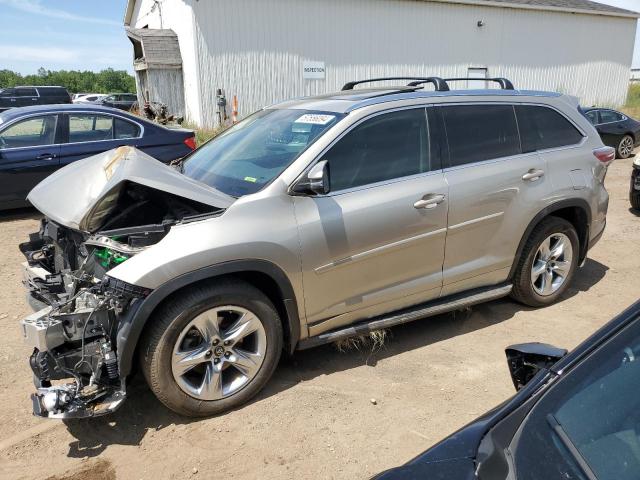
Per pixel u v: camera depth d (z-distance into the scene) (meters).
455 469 1.66
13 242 7.00
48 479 2.90
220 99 17.06
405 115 3.95
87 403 3.04
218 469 2.97
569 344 4.27
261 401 3.53
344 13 18.30
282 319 3.61
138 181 3.24
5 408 3.49
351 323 3.84
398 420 3.36
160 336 3.10
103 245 3.18
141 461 3.03
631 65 25.41
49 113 8.16
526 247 4.55
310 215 3.47
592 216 4.87
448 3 19.94
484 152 4.24
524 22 21.78
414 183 3.85
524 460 1.57
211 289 3.21
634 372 1.67
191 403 3.27
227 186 3.70
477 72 21.36
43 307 3.53
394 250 3.78
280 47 17.64
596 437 1.56
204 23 16.48
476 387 3.70
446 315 4.77
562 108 4.77
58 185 3.74
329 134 3.64
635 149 15.64
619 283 5.54
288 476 2.92
